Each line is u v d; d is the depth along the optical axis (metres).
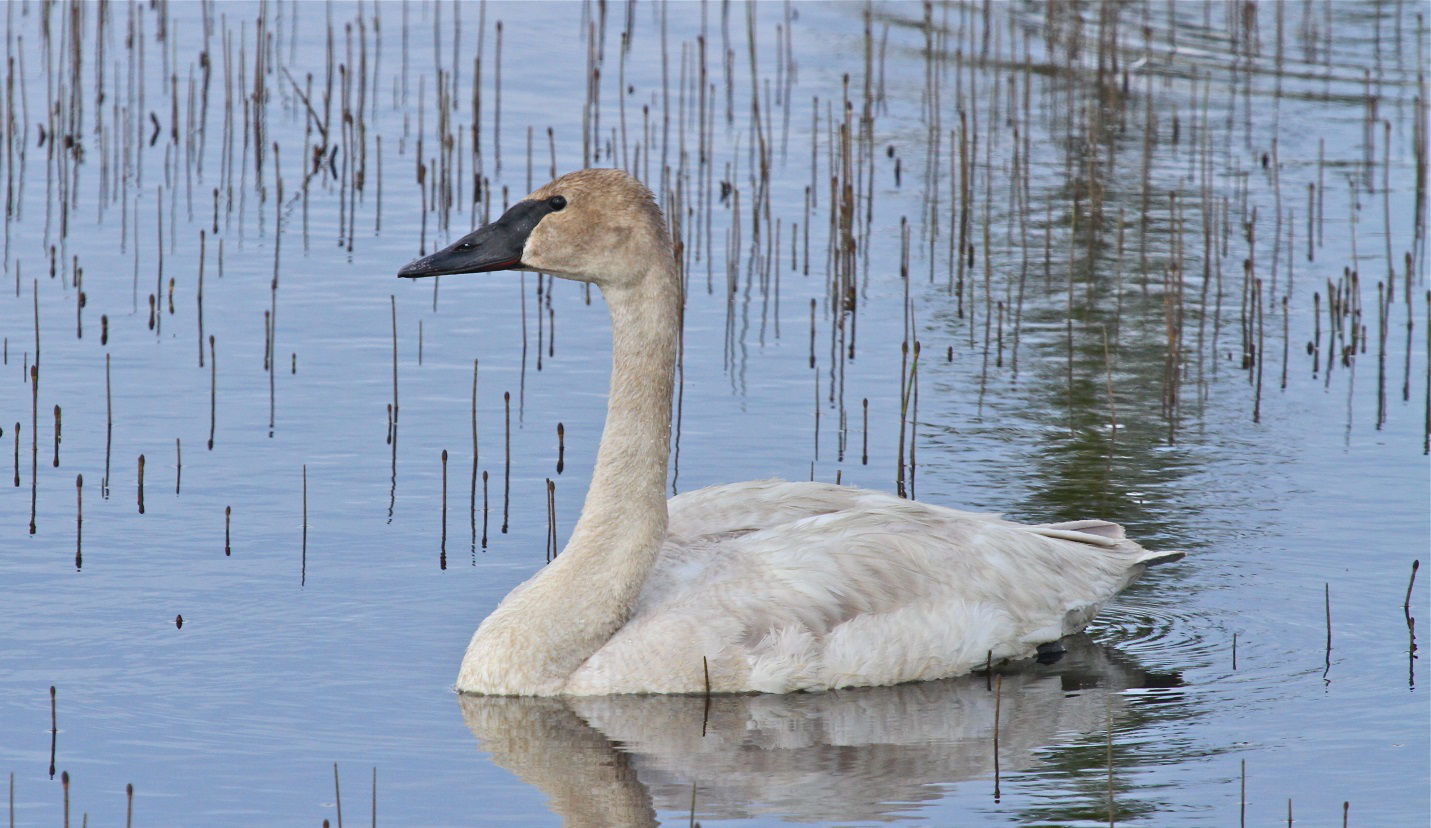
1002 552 12.48
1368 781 10.50
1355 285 19.95
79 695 11.37
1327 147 27.98
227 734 10.93
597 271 11.90
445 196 22.70
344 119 24.48
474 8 33.72
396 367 16.36
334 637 12.40
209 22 31.75
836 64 31.58
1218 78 31.81
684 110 28.23
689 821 9.85
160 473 15.27
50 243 21.55
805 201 22.67
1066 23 34.41
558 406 17.28
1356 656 12.38
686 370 18.47
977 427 17.12
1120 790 10.34
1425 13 36.28
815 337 19.64
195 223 22.50
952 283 21.77
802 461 16.02
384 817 9.89
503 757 10.73
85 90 27.59
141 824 9.75
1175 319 20.80
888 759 10.76
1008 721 11.38
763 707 11.58
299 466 15.55
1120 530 13.20
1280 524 14.77
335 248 21.86
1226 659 12.41
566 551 12.06
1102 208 24.86
